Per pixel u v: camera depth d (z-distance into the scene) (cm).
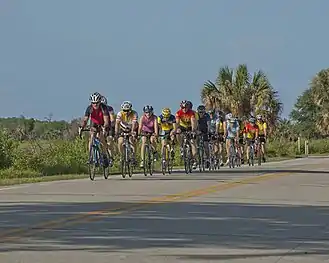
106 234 2503
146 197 3669
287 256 2175
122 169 5166
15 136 6956
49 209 3145
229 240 2412
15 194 3788
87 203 3381
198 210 3144
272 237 2488
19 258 2094
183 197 3678
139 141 5606
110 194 3809
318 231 2628
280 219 2909
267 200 3594
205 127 6394
